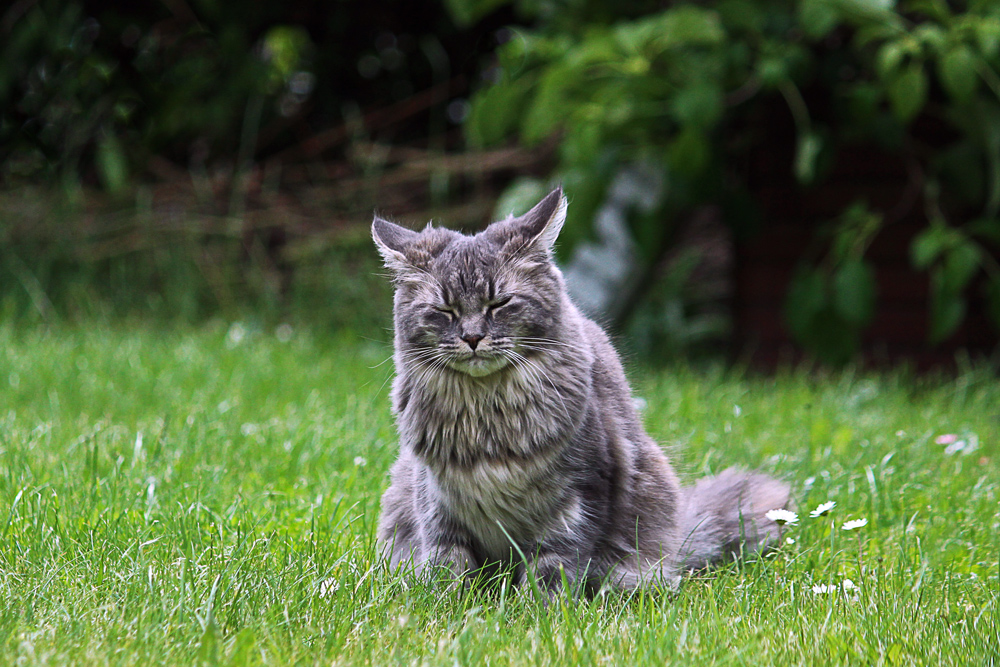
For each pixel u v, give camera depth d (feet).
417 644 14.89
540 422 17.47
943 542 20.29
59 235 51.37
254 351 39.83
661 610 15.98
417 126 59.36
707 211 54.29
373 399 30.48
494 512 17.79
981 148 39.17
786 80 37.11
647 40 36.70
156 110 51.16
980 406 33.71
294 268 53.21
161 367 35.63
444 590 17.08
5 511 19.61
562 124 45.52
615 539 18.51
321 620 15.46
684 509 20.36
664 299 49.01
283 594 16.20
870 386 36.35
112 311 48.85
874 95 37.35
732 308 47.14
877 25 35.17
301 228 53.57
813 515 19.31
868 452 25.99
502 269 18.30
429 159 54.19
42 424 27.02
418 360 18.43
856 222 39.58
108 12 52.19
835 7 34.73
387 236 19.92
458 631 15.56
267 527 19.75
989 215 40.32
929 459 25.86
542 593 17.11
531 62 40.78
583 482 17.76
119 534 18.78
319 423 28.17
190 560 17.34
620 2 41.81
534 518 17.71
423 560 18.30
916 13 40.45
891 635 15.16
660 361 45.60
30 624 14.99
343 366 38.01
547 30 42.50
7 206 52.06
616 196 43.96
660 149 40.09
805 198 45.27
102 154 49.78
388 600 16.51
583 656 14.29
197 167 56.75
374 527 20.38
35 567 17.20
